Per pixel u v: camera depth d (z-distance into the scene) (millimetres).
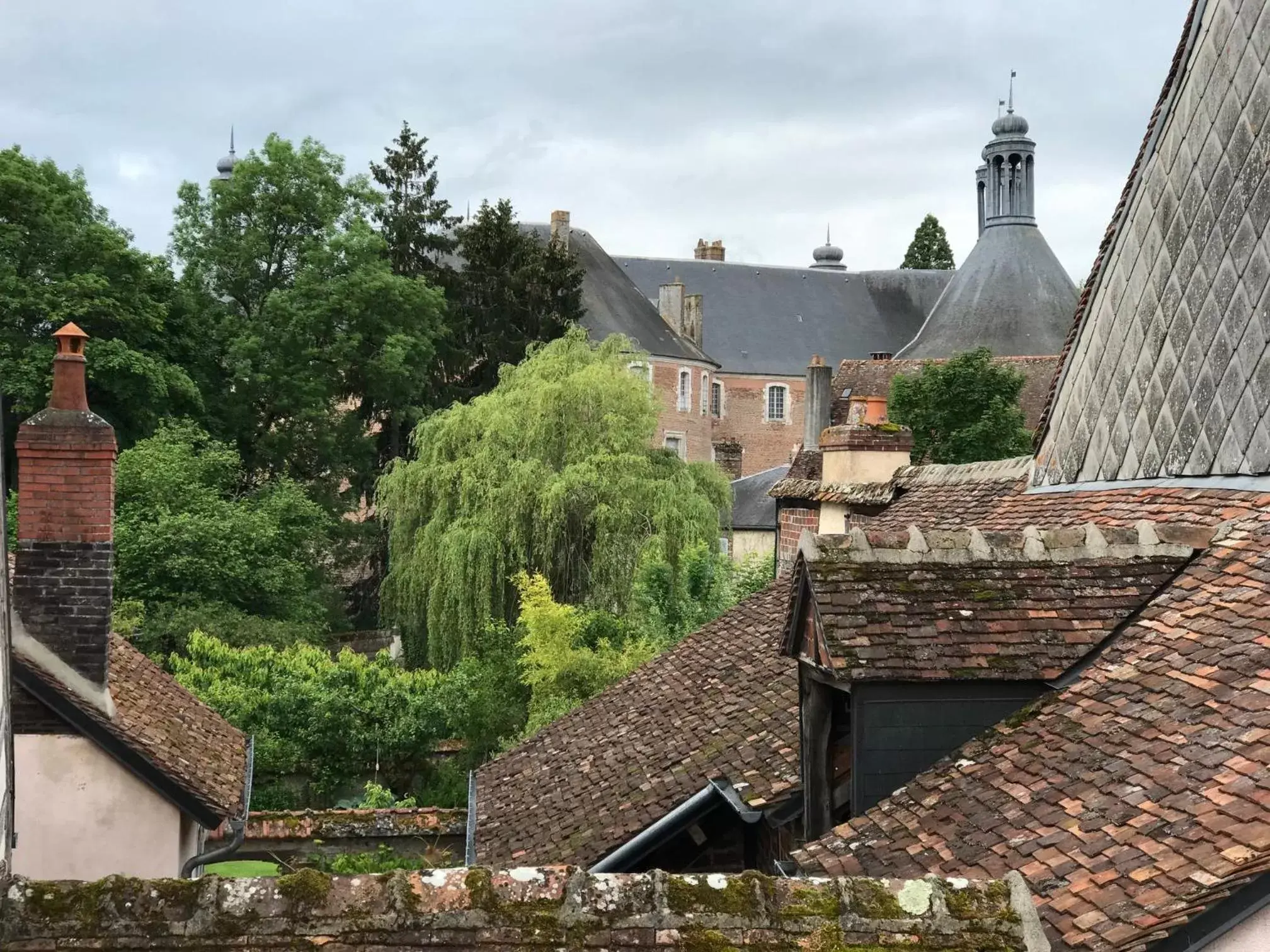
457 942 3838
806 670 7262
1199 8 8453
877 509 13789
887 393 51188
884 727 6355
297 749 22766
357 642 34656
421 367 46250
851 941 3855
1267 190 7508
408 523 32250
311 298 43781
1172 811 4719
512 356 49969
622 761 10055
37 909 3803
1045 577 6824
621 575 29047
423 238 51438
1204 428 8109
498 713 23875
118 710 10367
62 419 9711
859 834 5879
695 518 30344
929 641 6461
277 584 32062
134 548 30234
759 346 80000
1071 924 4344
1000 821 5391
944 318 62719
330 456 44312
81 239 36875
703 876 4012
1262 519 6953
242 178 44125
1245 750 4848
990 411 29609
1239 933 4016
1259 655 5500
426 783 23781
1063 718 6012
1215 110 8180
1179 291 8508
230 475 37438
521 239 52094
